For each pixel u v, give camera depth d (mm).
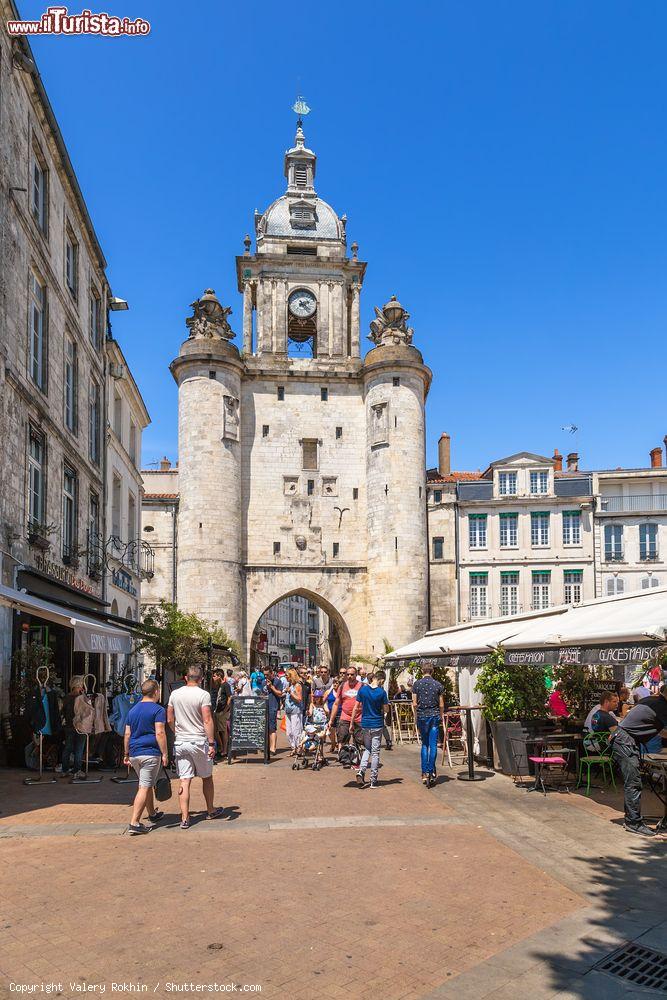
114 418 30234
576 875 7043
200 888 6566
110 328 28578
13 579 15750
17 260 16484
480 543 43375
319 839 8383
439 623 42938
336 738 17438
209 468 39719
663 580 42062
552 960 5160
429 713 12086
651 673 14867
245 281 44531
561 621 11656
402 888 6625
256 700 15516
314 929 5660
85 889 6531
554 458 49438
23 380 16719
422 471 41531
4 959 5105
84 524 23188
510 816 9609
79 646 12844
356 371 43094
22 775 13000
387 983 4836
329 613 42781
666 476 42906
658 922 5816
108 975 4887
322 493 42219
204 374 40500
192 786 12234
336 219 45719
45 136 19406
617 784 11891
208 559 39000
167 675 19547
